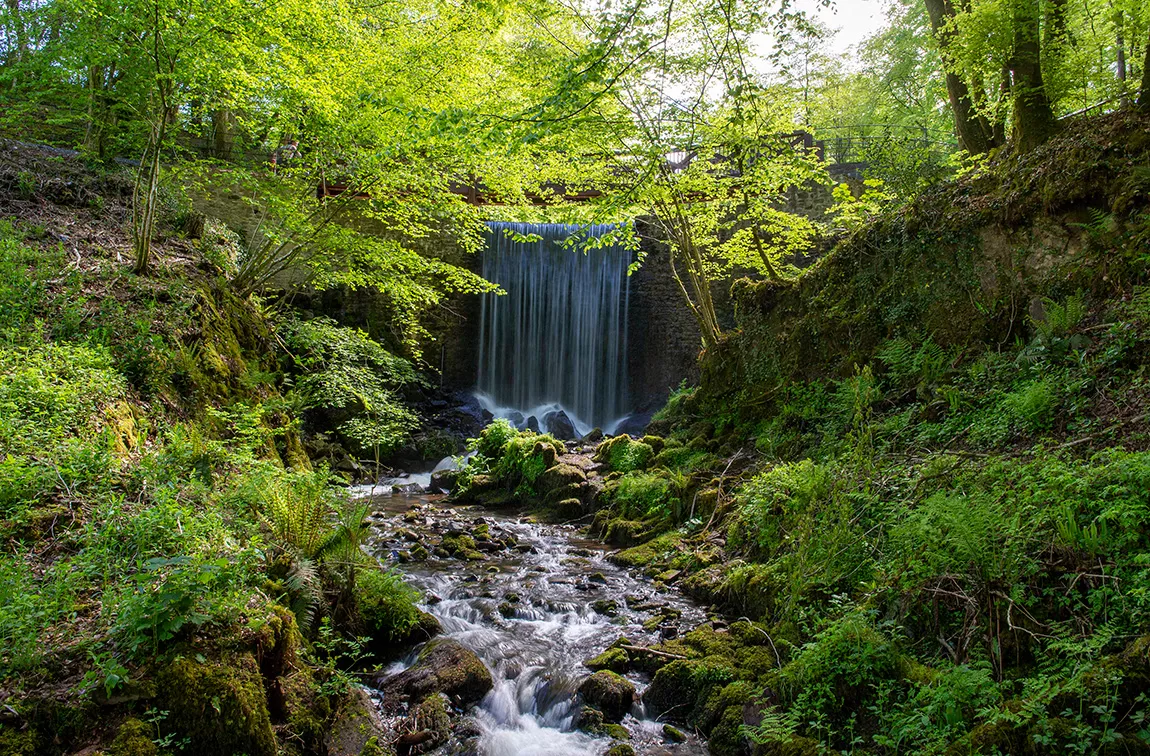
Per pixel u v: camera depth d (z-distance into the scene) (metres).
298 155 10.41
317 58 8.00
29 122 12.14
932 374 7.14
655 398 18.53
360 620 5.03
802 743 3.62
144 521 4.12
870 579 4.70
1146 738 2.65
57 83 10.33
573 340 18.83
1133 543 3.58
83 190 10.12
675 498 8.30
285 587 4.38
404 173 9.35
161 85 7.49
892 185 8.95
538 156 10.16
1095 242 6.41
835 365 8.74
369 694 4.46
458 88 9.24
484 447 12.45
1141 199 6.18
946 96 15.85
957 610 3.99
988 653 3.66
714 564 6.67
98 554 3.90
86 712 2.96
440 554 7.81
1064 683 3.08
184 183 12.23
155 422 6.12
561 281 18.84
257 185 10.56
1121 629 3.26
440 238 17.95
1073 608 3.53
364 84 8.56
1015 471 4.70
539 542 8.58
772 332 9.95
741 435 9.58
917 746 3.27
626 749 4.08
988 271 7.33
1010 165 7.66
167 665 3.22
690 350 18.00
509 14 9.37
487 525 9.07
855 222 11.47
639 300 18.91
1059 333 6.07
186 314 7.88
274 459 7.50
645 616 5.95
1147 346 5.21
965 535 3.94
